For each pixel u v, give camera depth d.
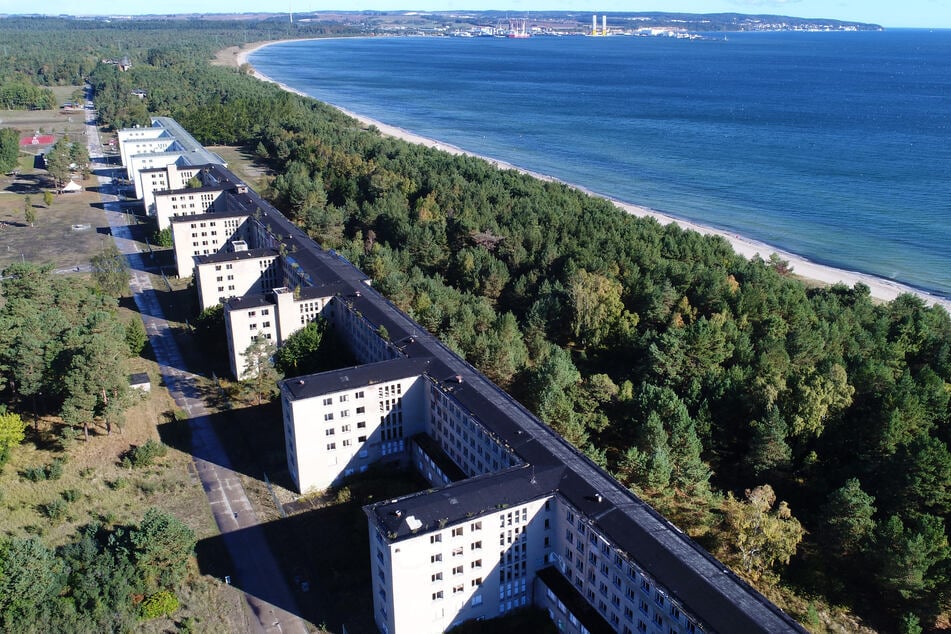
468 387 152.88
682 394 182.12
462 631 120.75
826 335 199.38
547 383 170.62
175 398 191.75
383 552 112.88
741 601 98.69
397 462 165.88
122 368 173.00
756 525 128.50
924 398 162.62
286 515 148.12
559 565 126.56
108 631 117.31
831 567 134.62
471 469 148.25
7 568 115.62
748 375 176.75
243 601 126.69
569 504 120.00
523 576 125.56
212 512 148.38
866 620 125.00
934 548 123.44
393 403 160.25
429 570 114.75
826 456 161.50
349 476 160.00
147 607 121.69
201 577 131.62
